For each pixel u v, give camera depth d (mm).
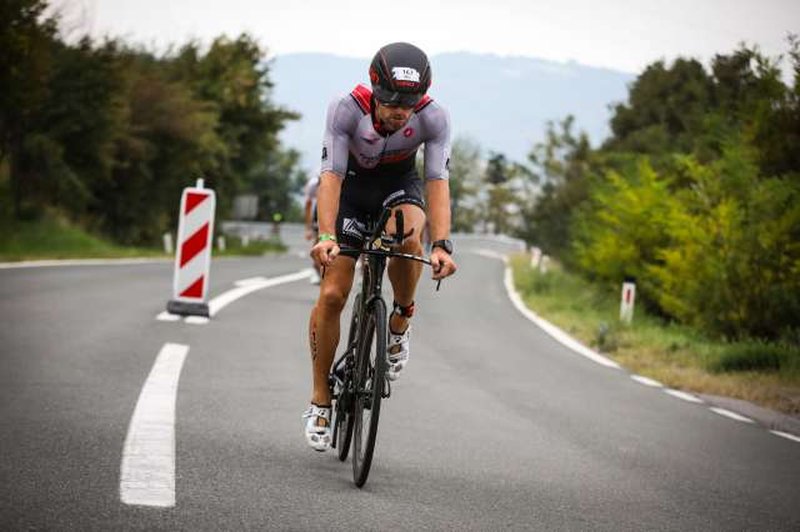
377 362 5379
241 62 52188
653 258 22297
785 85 18016
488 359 12781
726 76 33656
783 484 6699
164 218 43469
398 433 7281
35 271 19828
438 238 5715
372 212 6117
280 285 21688
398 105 5496
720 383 12039
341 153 5805
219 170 50656
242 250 49250
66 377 8312
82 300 14656
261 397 8164
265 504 4941
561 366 12711
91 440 6039
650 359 14258
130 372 8820
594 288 25281
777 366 13633
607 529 5098
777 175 18188
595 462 6801
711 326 16656
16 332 10859
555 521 5152
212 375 9117
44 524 4312
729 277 16141
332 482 5559
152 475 5301
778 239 15922
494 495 5594
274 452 6188
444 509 5180
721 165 17734
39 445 5816
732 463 7289
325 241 5527
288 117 53781
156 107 41406
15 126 31766
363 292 6078
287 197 96062
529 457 6770
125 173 40312
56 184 33125
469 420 8070
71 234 32375
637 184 24250
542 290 27469
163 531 4340
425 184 5953
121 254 31406
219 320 13664
